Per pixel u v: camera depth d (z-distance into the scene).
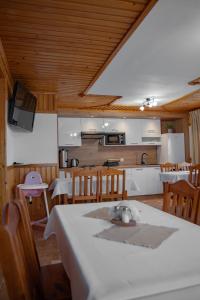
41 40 2.46
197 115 5.99
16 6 1.91
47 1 1.86
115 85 3.97
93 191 3.38
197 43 2.53
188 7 1.90
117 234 1.22
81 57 2.88
